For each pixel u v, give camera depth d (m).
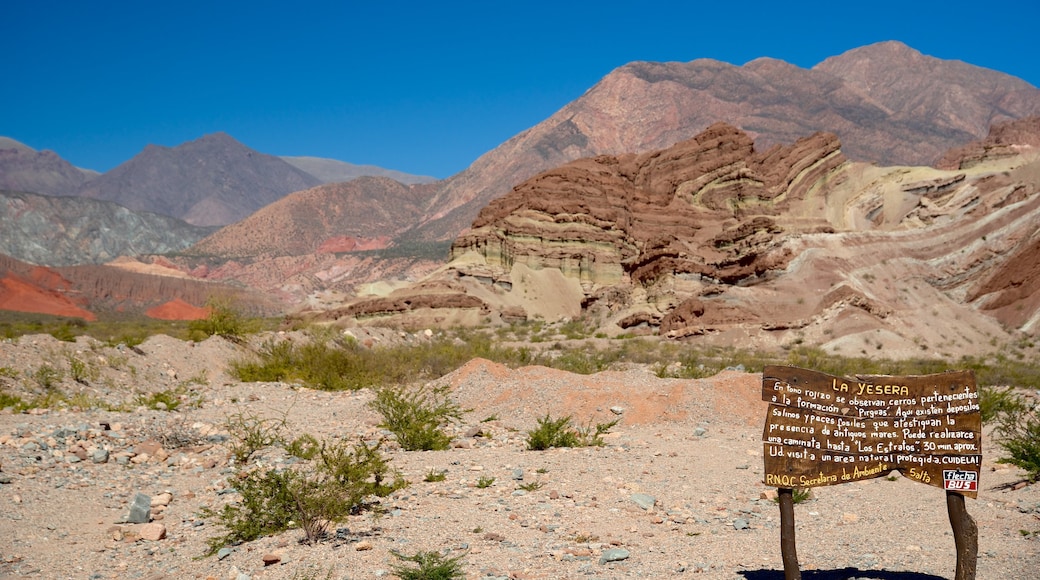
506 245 118.56
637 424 18.69
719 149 137.88
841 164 130.12
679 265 88.56
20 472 13.12
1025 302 72.88
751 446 16.11
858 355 65.06
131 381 24.22
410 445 15.94
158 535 10.19
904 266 80.88
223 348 30.19
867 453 7.04
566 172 129.62
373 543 9.32
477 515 10.57
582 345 64.19
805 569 8.12
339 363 28.66
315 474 12.35
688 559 8.56
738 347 69.38
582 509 10.91
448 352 35.66
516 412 19.58
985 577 7.51
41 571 8.95
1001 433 16.11
